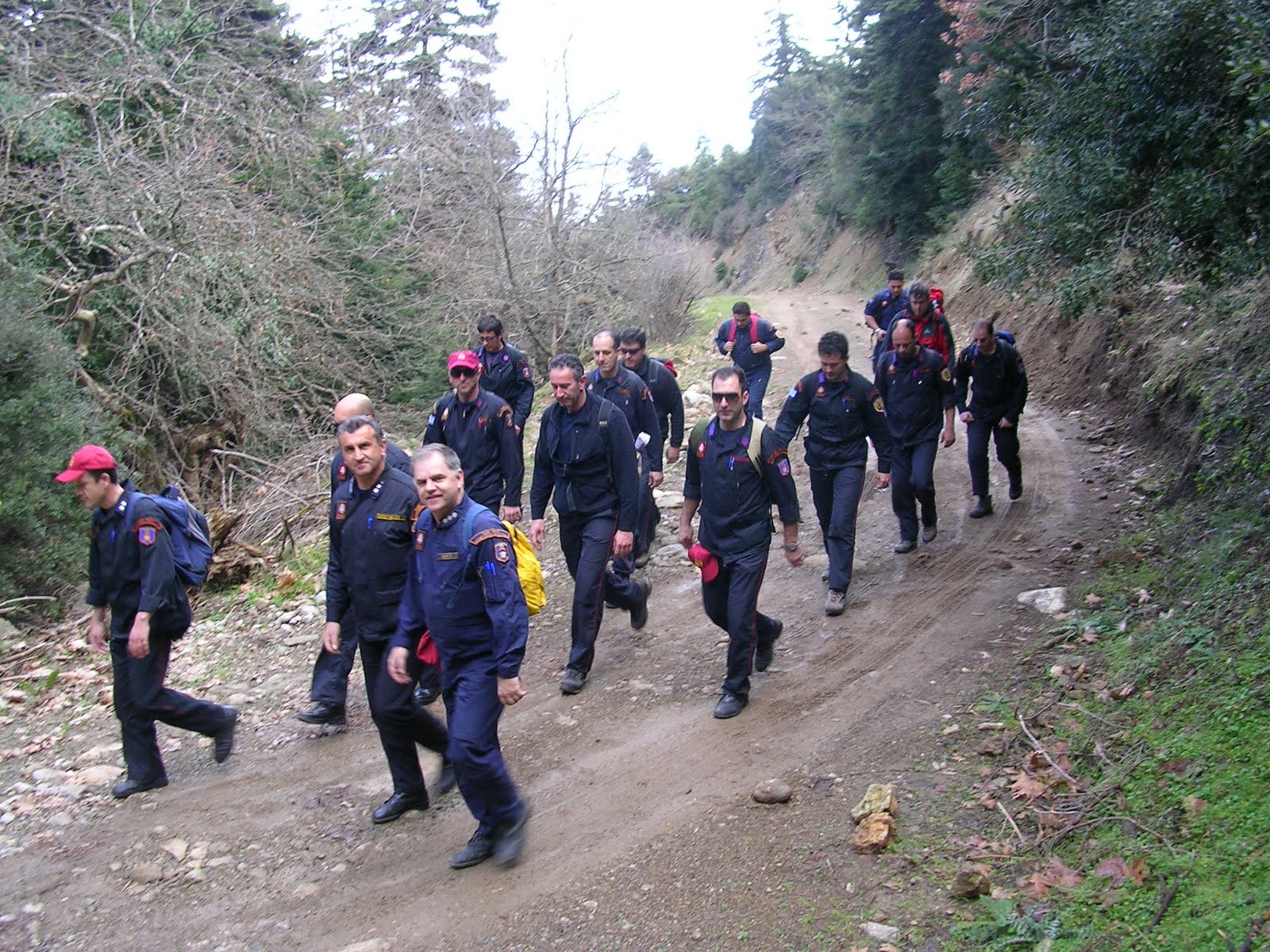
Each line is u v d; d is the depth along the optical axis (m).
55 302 11.34
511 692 4.11
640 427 7.29
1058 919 3.56
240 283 12.44
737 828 4.47
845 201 41.94
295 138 14.88
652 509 7.86
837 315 26.95
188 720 5.27
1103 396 10.98
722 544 5.54
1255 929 3.16
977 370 8.12
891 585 7.14
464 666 4.34
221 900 4.28
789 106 54.19
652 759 5.16
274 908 4.21
